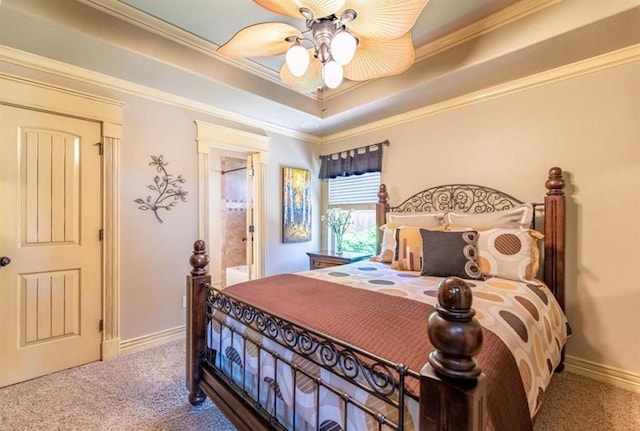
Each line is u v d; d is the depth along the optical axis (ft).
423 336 3.57
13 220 6.82
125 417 5.63
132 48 6.87
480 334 2.27
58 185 7.38
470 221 7.97
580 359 7.26
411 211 10.62
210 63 8.25
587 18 5.86
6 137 6.73
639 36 6.22
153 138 8.89
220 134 10.46
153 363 7.73
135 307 8.52
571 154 7.44
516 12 6.63
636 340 6.61
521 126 8.23
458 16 6.83
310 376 3.76
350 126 12.28
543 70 7.64
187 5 6.47
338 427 3.49
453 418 2.21
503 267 6.81
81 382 6.83
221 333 5.73
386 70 6.53
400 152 11.05
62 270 7.41
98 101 7.89
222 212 17.11
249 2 6.40
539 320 5.08
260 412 4.53
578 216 7.34
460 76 7.98
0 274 6.66
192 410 5.85
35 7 5.68
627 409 5.85
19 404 6.01
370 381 3.15
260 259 11.93
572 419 5.55
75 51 6.82
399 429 2.73
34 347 7.02
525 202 8.15
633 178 6.66
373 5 4.61
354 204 13.09
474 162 9.12
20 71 6.82
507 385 3.18
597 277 7.07
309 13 4.79
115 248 8.15
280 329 4.30
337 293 5.48
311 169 13.83
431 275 7.07
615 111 6.86
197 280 6.02
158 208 8.98
